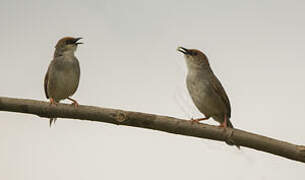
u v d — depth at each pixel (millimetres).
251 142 9227
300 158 8914
